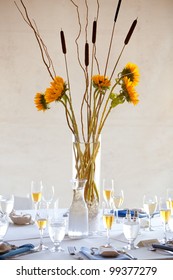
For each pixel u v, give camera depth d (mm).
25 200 4160
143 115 5676
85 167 3037
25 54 5508
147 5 5695
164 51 5719
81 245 2723
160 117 5711
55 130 5551
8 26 5484
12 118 5496
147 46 5691
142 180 5688
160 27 5715
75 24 5586
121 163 5648
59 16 5562
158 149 5711
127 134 5652
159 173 5711
